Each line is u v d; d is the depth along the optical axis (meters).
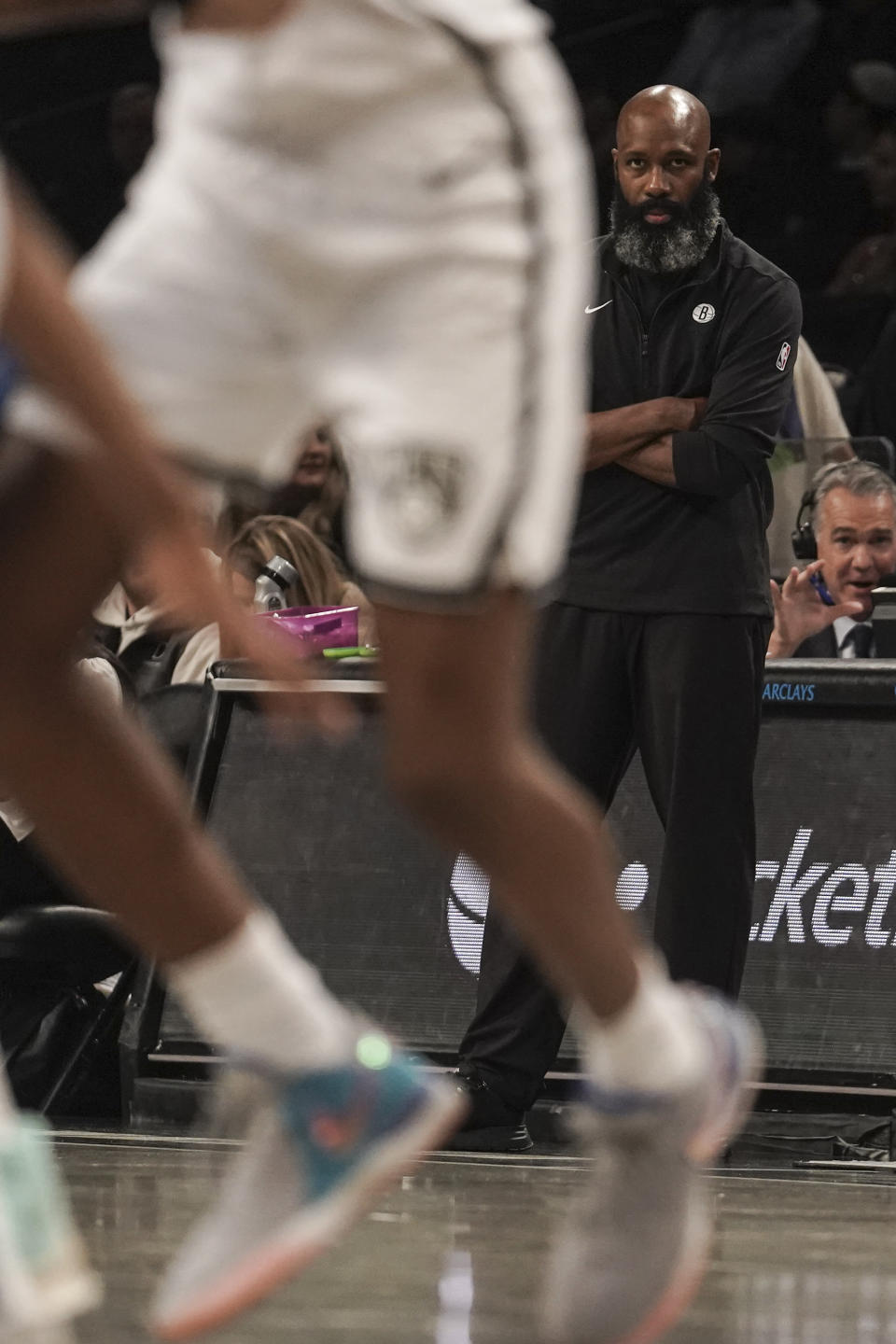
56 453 4.75
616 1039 5.38
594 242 12.55
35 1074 13.68
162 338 4.90
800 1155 12.59
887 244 27.33
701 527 12.13
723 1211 9.68
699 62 30.45
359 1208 5.33
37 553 4.78
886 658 13.54
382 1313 6.62
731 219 29.41
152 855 4.96
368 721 13.45
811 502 14.95
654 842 13.10
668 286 12.27
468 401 4.78
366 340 4.86
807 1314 6.86
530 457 4.84
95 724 4.92
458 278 4.78
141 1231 8.25
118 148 27.81
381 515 4.85
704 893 12.11
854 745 12.98
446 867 13.23
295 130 4.78
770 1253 8.35
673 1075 5.46
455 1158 11.62
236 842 13.45
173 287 4.89
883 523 14.53
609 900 5.25
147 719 14.00
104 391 4.32
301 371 4.97
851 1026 12.68
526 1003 12.18
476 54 4.77
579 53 30.88
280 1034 5.14
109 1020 13.70
